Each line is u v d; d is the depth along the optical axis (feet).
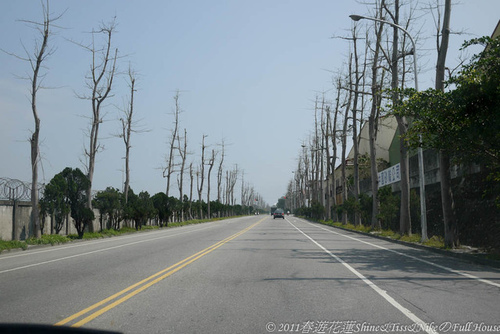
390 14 77.05
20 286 29.04
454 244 55.57
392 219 103.50
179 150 176.96
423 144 50.72
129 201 120.26
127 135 122.21
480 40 44.55
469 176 64.69
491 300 24.63
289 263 41.42
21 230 71.82
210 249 56.29
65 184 81.30
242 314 21.22
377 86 91.40
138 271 35.99
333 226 147.02
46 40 73.67
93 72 94.48
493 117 41.81
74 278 32.37
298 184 344.49
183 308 22.48
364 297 25.35
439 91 46.70
